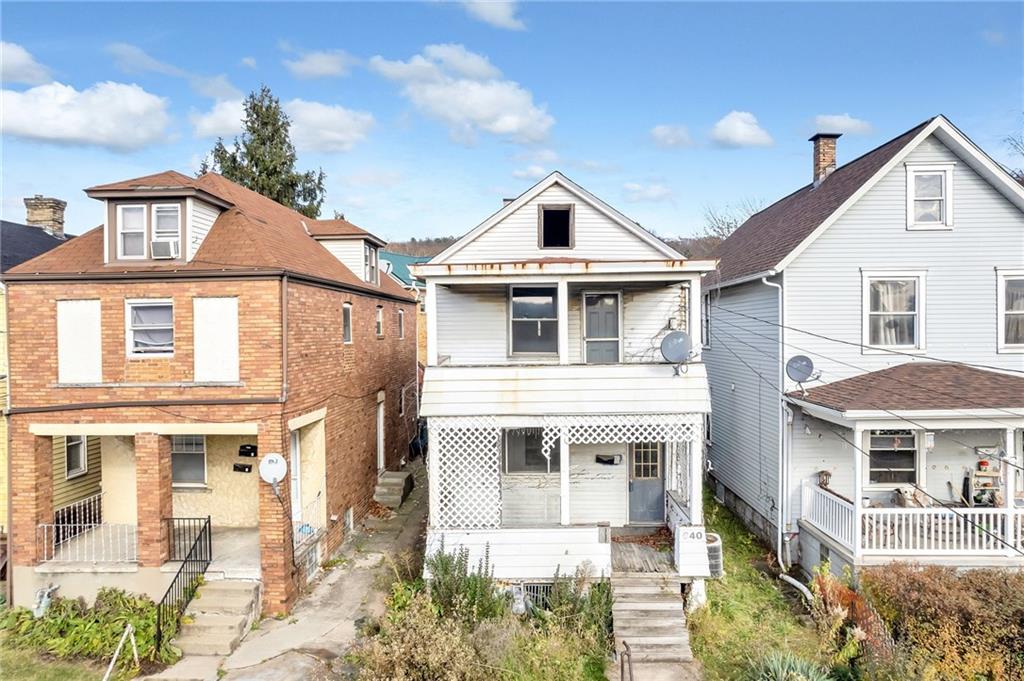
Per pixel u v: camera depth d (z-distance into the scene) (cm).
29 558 1102
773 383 1391
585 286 1305
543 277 1124
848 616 999
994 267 1318
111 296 1120
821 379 1333
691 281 1138
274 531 1088
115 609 1052
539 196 1289
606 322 1321
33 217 1817
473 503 1108
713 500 1789
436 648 807
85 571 1094
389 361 1962
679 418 1092
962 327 1325
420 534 1511
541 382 1117
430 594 991
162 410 1109
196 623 1000
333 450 1387
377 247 1864
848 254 1332
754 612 1088
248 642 996
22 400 1122
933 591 938
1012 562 1061
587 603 984
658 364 1128
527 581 1067
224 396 1105
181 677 903
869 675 833
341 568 1289
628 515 1326
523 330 1319
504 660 848
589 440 1102
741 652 948
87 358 1123
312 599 1145
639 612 984
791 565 1324
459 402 1102
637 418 1098
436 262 1293
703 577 1053
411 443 2303
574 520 1327
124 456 1326
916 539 1141
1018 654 846
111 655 969
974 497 1279
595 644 932
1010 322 1324
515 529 1078
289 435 1136
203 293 1112
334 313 1410
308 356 1240
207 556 1134
